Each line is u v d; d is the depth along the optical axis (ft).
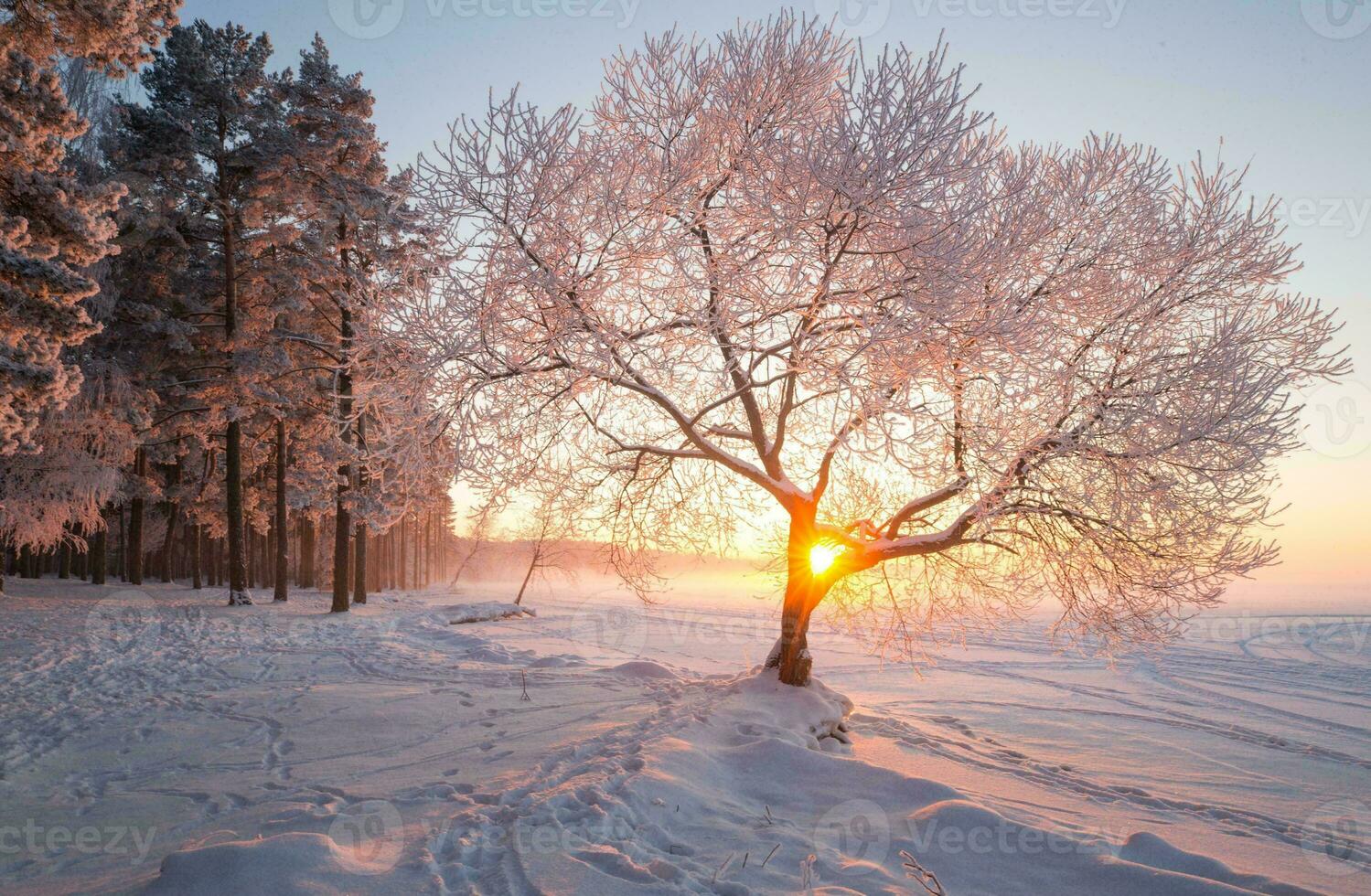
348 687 38.22
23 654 44.39
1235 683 66.08
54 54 34.24
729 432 35.65
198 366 76.95
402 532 190.90
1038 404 29.27
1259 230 31.71
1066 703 52.37
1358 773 34.04
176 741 26.43
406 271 28.37
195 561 111.96
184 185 72.33
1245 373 28.73
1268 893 15.20
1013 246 28.76
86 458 69.26
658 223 28.99
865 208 25.79
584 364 29.35
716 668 61.00
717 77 30.73
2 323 30.42
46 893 13.74
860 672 65.77
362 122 77.41
